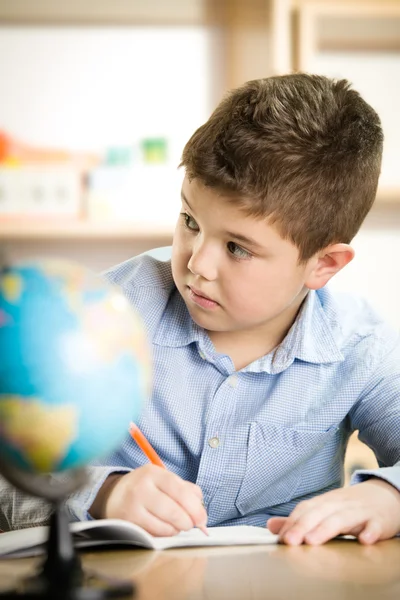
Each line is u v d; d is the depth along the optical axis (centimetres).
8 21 269
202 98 274
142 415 125
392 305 286
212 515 125
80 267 65
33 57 270
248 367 125
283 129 110
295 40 243
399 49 262
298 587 69
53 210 246
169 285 132
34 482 61
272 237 108
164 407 125
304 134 111
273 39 235
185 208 110
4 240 263
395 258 285
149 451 104
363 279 285
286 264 112
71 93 272
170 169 249
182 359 127
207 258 108
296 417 126
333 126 115
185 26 272
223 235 107
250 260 108
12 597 60
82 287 62
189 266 109
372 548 89
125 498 92
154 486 93
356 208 121
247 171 105
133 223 246
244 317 113
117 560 79
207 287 111
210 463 123
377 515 95
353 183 118
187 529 91
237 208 105
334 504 95
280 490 128
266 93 115
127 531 83
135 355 62
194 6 266
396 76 262
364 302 140
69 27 271
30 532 87
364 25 252
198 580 71
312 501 96
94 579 66
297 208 108
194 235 112
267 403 125
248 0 253
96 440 60
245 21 256
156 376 126
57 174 246
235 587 69
